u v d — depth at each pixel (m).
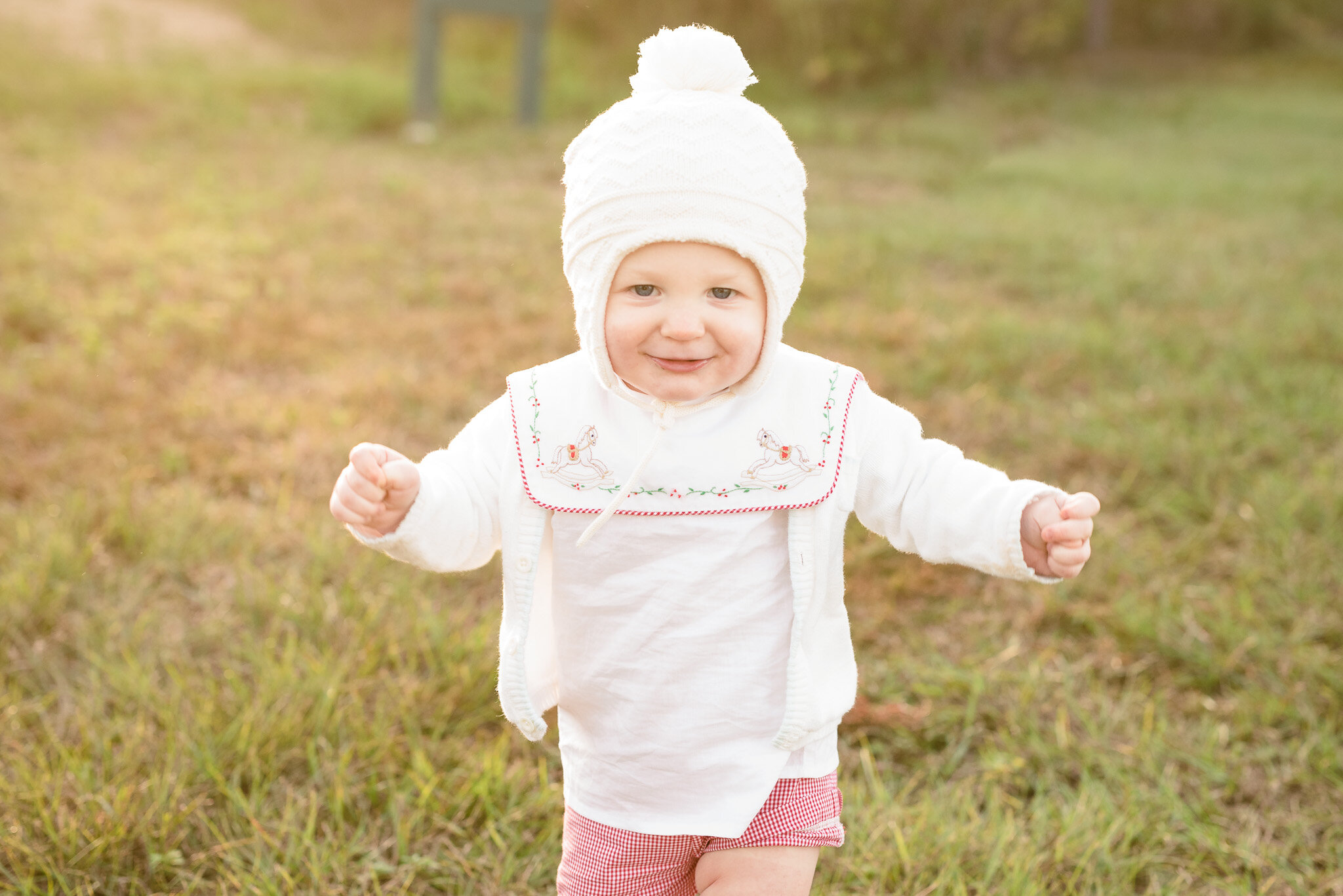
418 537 1.68
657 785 1.76
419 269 6.89
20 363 5.00
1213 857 2.50
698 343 1.62
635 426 1.73
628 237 1.59
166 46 13.84
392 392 4.82
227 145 10.42
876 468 1.80
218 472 4.10
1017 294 6.87
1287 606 3.36
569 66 15.83
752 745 1.75
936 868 2.40
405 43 16.00
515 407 1.79
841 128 13.19
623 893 1.83
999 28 17.53
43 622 3.13
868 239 7.89
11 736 2.68
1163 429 4.56
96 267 6.29
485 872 2.40
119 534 3.58
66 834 2.33
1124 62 18.70
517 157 11.23
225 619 3.18
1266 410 4.79
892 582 3.52
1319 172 10.73
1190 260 7.45
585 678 1.78
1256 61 19.31
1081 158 11.52
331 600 3.27
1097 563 3.63
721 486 1.72
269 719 2.68
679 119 1.59
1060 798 2.67
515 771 2.61
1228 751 2.80
